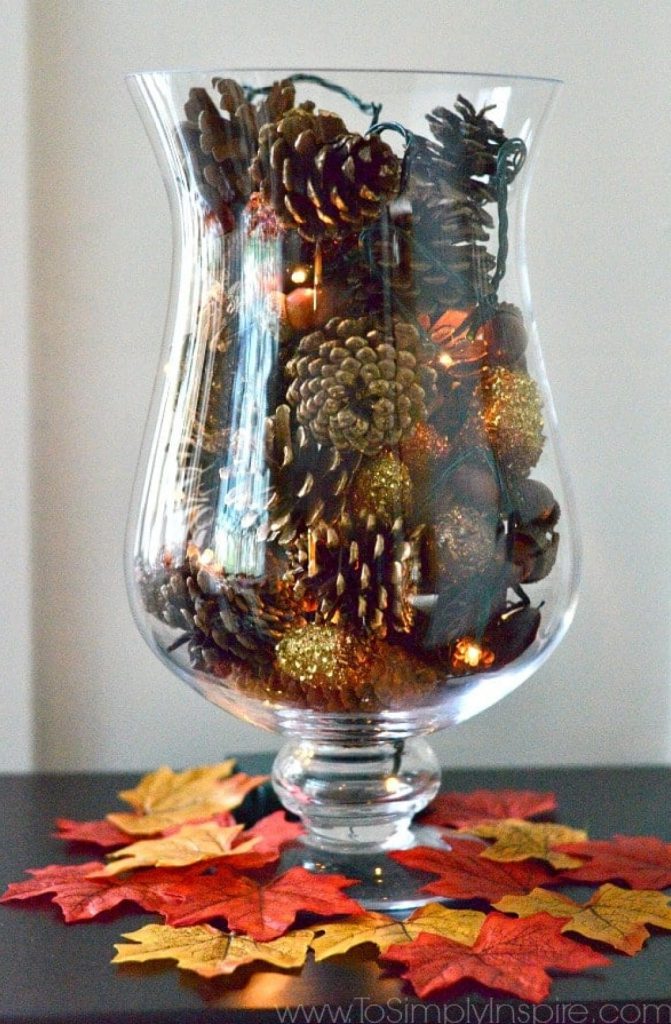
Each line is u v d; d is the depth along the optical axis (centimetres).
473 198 85
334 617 84
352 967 84
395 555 83
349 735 90
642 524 124
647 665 125
